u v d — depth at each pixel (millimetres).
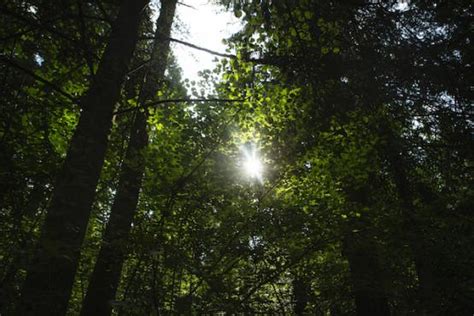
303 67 5734
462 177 7707
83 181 3238
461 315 4023
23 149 3785
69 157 3334
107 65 3820
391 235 3873
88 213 3248
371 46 6664
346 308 4855
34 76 3295
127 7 4211
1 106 3738
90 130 3459
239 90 5168
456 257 4000
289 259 3895
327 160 4812
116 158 4941
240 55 5098
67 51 4734
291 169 4719
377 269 4031
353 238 3869
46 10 4316
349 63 6707
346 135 5691
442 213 4305
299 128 5508
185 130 4602
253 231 3842
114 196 5105
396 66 6844
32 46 4594
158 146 4090
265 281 3676
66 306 2859
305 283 4066
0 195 3404
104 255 3596
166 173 3723
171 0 6719
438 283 4059
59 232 2988
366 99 6484
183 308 3141
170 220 3660
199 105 4934
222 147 4723
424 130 7875
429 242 4059
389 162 7367
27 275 2785
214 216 3900
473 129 7551
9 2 4086
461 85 7203
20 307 2648
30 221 3908
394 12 6578
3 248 3391
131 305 2773
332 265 4195
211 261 3713
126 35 4059
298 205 4410
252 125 5242
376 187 7328
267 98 5188
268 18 6020
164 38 4590
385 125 6406
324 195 4773
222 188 3979
